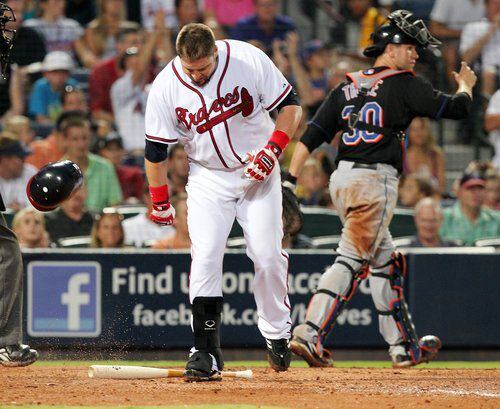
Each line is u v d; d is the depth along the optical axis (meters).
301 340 21.67
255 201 17.11
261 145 17.02
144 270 27.95
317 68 39.47
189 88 16.36
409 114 21.02
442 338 27.97
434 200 31.77
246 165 16.94
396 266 22.30
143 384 17.39
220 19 43.88
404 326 22.47
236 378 18.52
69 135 34.03
